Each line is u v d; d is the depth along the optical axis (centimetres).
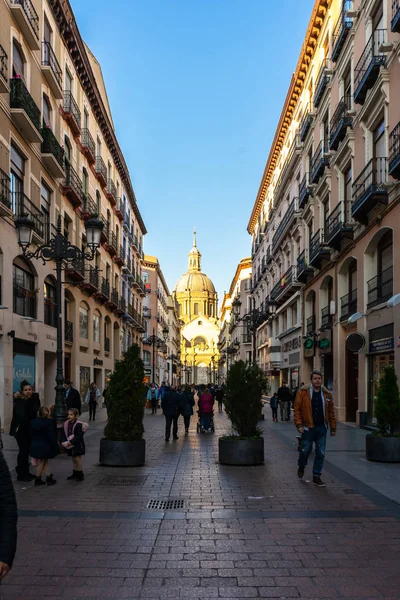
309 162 2659
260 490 781
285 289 3016
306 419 839
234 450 1012
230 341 7475
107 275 3331
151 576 447
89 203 2748
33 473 926
